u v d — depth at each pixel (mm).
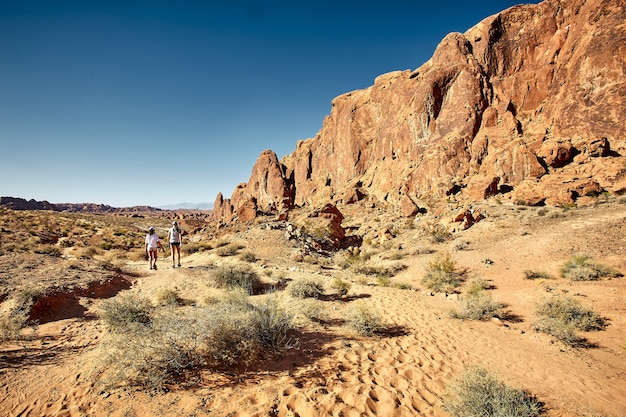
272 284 10742
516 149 28234
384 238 24281
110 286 9453
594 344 6844
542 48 35438
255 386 4141
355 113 55469
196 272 11805
